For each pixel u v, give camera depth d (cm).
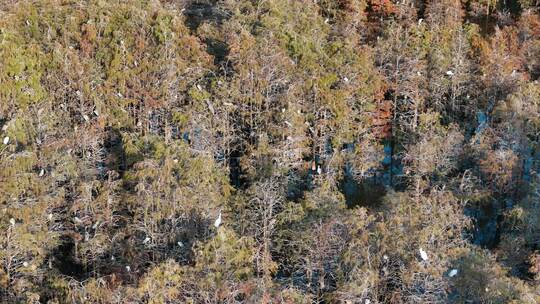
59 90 4488
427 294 2920
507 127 4319
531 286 3130
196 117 4403
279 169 4094
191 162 3634
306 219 3425
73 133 4303
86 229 3653
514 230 3919
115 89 4581
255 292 2750
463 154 4512
